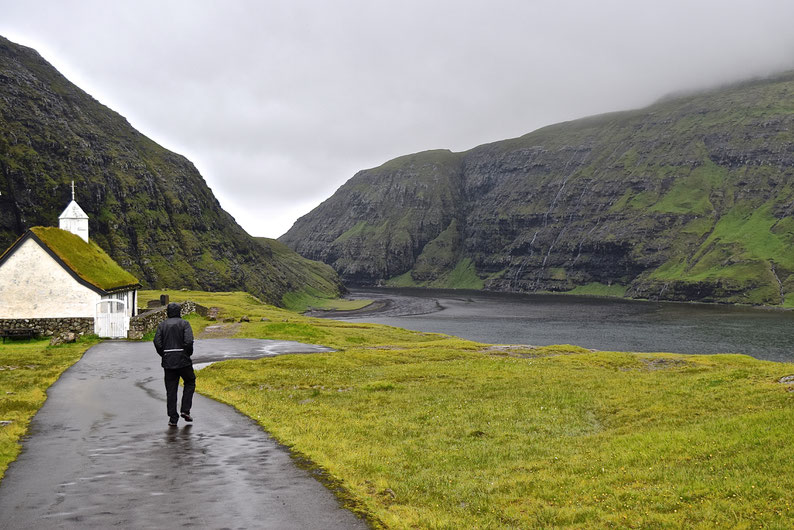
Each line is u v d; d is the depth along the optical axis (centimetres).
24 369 3195
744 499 1259
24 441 1681
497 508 1335
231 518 1122
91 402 2309
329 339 6544
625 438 2002
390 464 1692
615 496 1378
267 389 3053
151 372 3169
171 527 1062
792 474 1372
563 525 1224
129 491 1257
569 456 1844
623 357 5344
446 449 1945
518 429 2292
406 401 2836
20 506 1153
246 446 1702
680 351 13062
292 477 1415
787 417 1858
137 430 1848
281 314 11144
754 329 18125
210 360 4231
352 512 1198
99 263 5903
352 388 3212
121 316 5062
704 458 1623
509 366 4344
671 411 2402
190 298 12406
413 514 1243
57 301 5059
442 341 7019
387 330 9344
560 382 3525
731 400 2453
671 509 1263
